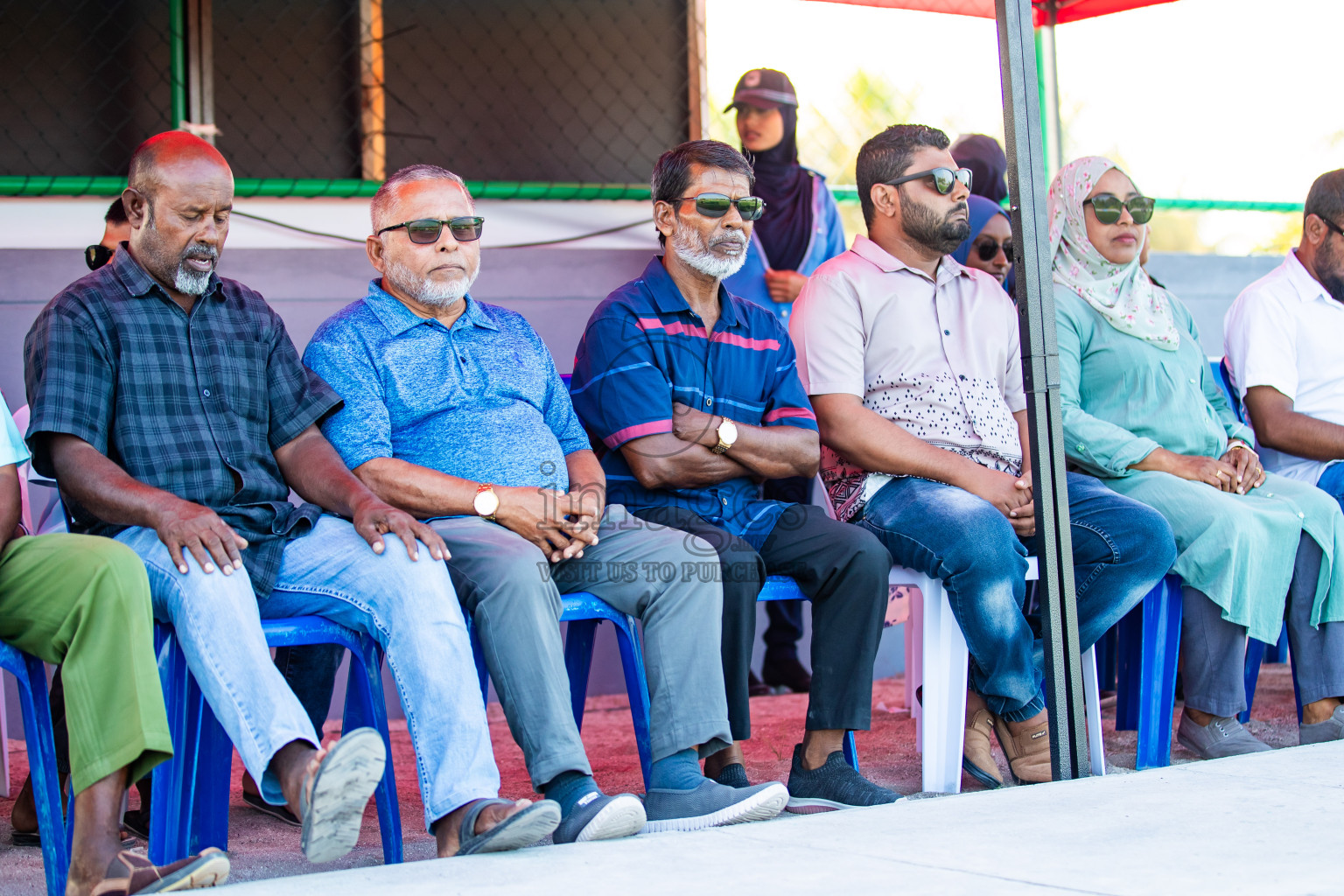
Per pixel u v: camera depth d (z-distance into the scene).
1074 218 3.55
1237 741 3.20
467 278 2.81
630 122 4.62
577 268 4.39
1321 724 3.26
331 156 4.26
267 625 2.35
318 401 2.66
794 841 2.17
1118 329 3.51
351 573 2.37
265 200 4.06
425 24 4.35
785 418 3.07
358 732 1.94
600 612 2.63
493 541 2.48
